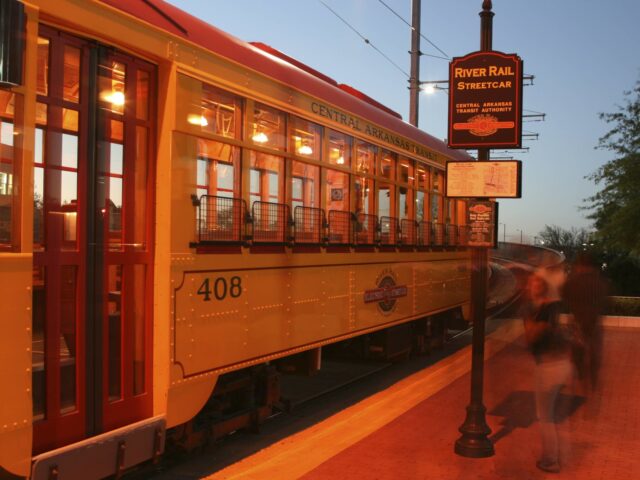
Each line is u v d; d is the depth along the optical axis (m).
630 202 18.77
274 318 5.95
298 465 5.39
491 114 5.87
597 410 7.12
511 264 29.61
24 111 3.54
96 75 4.17
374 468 5.29
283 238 6.12
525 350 11.38
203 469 5.43
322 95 6.94
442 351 12.28
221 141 5.20
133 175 4.50
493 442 5.98
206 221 5.03
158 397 4.61
